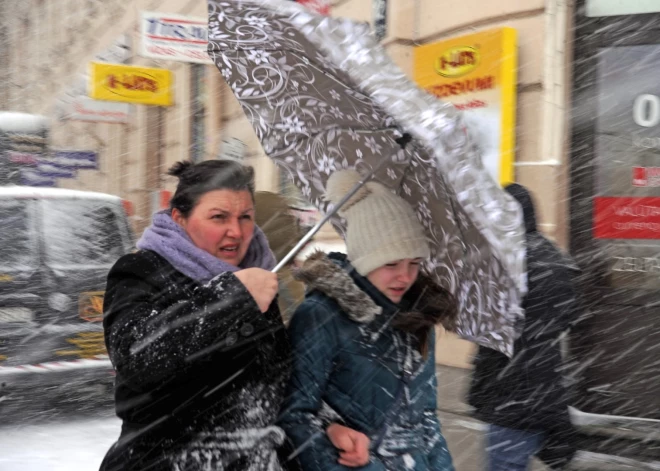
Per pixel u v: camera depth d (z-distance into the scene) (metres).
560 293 3.80
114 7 20.55
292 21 2.12
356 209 2.57
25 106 29.14
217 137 15.06
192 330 2.11
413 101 2.00
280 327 2.43
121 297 2.25
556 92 7.15
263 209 3.78
